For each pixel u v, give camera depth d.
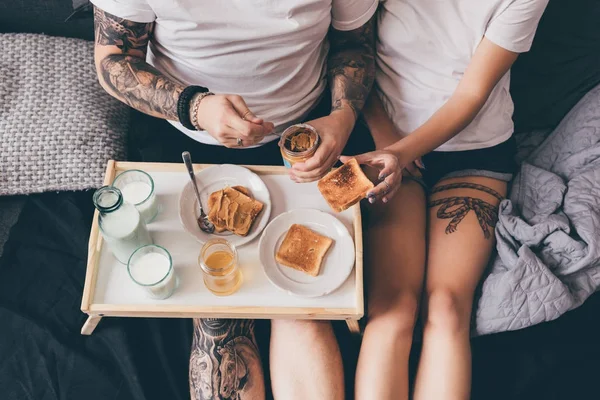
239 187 1.30
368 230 1.45
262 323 1.51
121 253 1.20
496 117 1.46
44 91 1.62
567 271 1.40
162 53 1.31
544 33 1.55
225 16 1.18
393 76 1.45
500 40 1.28
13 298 1.50
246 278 1.23
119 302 1.19
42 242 1.57
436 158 1.49
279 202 1.32
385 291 1.37
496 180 1.49
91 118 1.61
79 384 1.42
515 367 1.43
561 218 1.42
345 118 1.29
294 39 1.24
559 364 1.44
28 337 1.46
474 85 1.33
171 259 1.17
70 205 1.60
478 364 1.44
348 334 1.50
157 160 1.45
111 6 1.17
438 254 1.42
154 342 1.48
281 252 1.24
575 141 1.55
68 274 1.54
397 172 1.25
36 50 1.66
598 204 1.42
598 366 1.44
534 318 1.39
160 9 1.17
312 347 1.32
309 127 1.20
